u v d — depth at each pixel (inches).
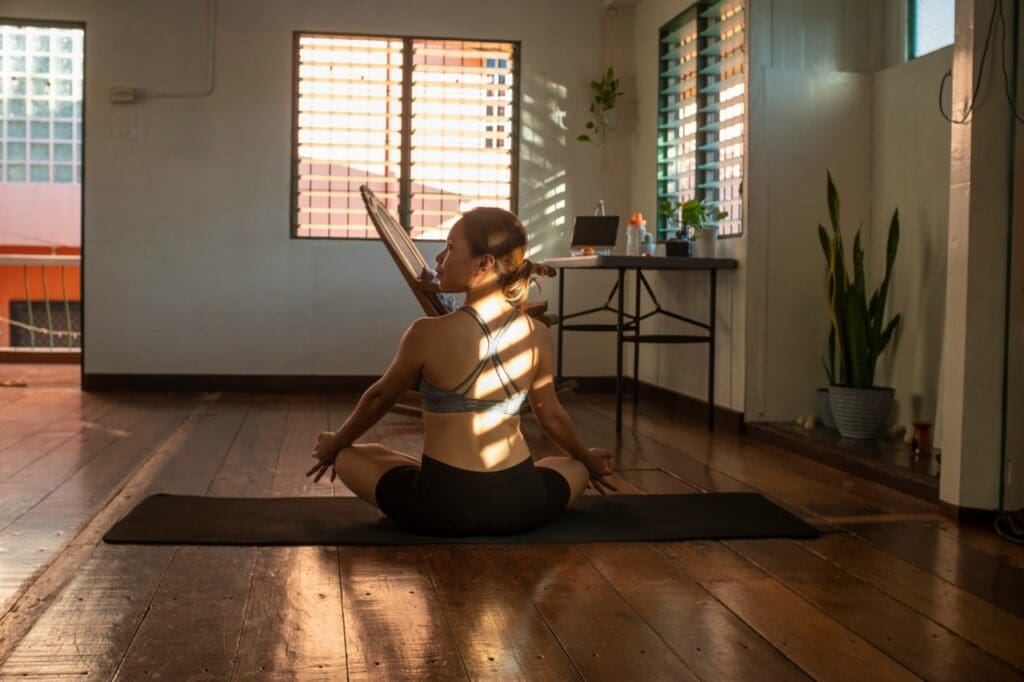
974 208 137.2
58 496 142.8
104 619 92.0
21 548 115.8
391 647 86.4
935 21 196.5
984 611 99.3
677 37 250.8
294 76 272.7
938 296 189.0
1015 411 135.5
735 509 139.1
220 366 273.1
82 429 204.2
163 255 270.5
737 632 91.9
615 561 113.8
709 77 235.8
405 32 276.7
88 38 266.2
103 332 269.0
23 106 463.5
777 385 213.6
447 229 283.6
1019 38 136.6
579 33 283.6
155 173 269.3
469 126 284.0
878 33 213.0
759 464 179.3
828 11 212.1
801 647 88.5
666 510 137.8
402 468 123.4
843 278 195.2
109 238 268.7
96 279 268.8
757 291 212.2
